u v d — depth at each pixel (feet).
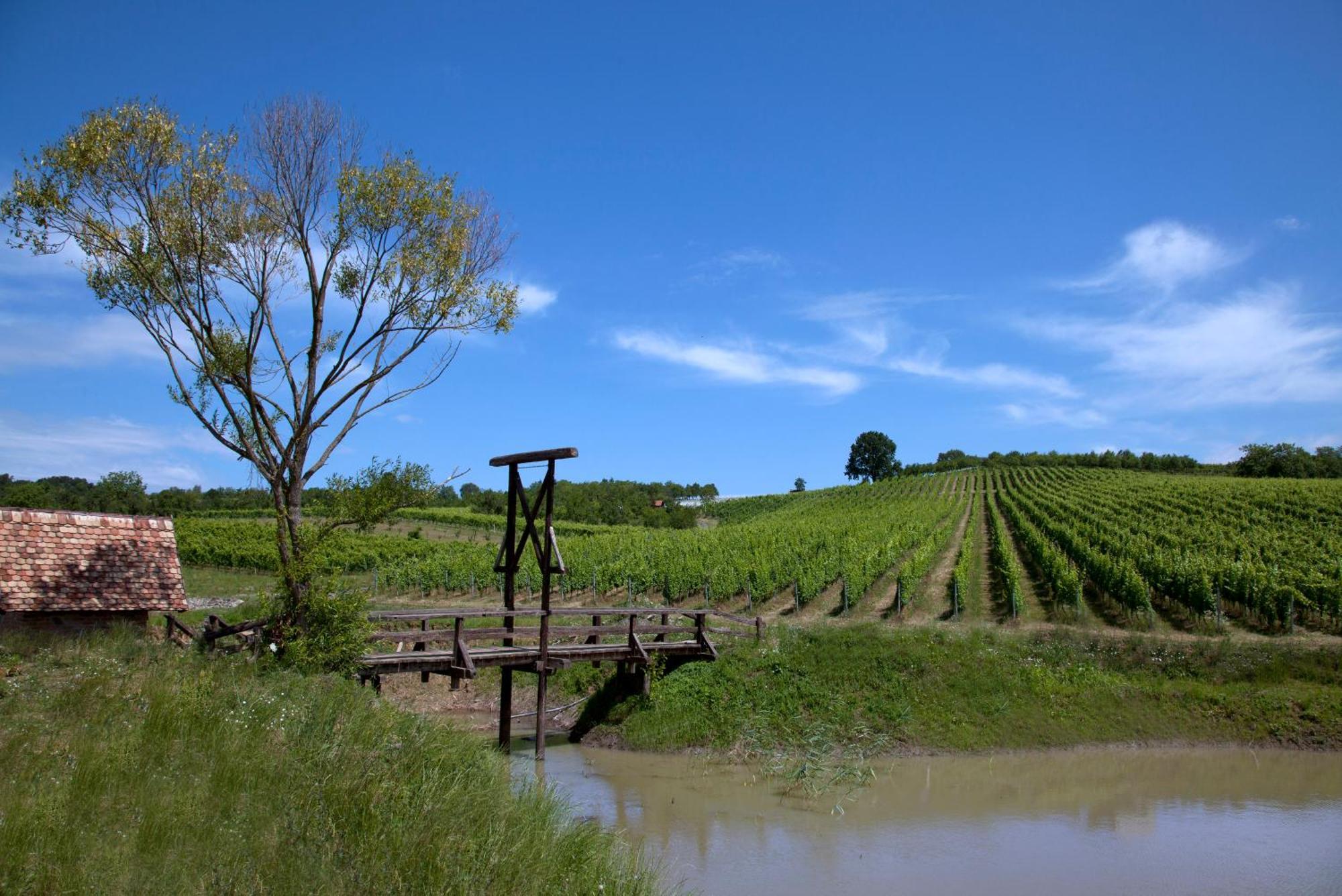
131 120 43.83
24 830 22.15
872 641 67.72
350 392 48.26
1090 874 36.63
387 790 28.71
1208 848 40.09
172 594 59.93
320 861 23.93
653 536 149.18
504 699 56.18
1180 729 61.87
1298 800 48.14
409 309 50.39
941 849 39.40
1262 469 275.80
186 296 45.60
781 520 184.55
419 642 54.19
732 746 57.67
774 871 36.06
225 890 21.88
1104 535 122.42
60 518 60.80
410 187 48.75
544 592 55.52
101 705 32.37
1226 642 71.10
